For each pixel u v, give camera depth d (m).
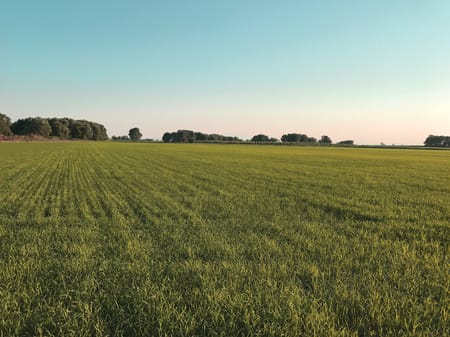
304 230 8.46
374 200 13.99
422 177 25.11
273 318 3.85
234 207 11.66
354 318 3.91
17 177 21.12
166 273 5.30
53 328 3.71
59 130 164.25
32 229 8.27
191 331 3.60
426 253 6.65
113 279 4.94
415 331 3.61
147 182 19.09
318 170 30.05
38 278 5.01
